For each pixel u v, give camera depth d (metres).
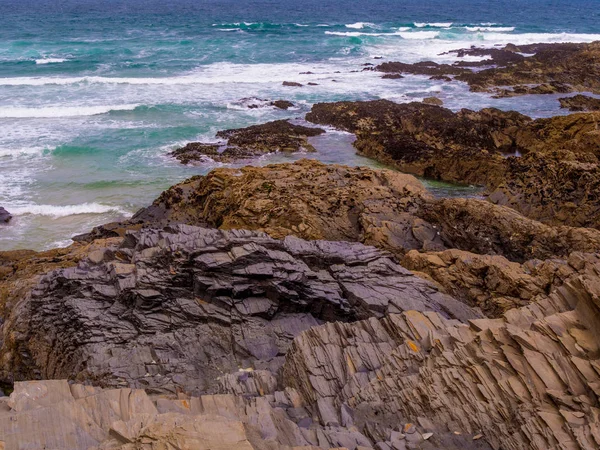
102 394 7.39
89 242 21.44
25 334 13.83
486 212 18.45
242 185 22.33
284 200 20.69
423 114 35.97
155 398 9.10
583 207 20.25
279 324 12.99
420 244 18.80
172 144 33.72
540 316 9.15
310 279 13.98
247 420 7.91
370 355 10.30
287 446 6.96
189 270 13.57
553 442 6.88
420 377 8.99
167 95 44.12
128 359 11.88
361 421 8.70
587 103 41.06
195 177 26.22
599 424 6.77
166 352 12.12
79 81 46.88
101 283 13.99
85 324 12.78
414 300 13.33
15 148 31.73
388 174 22.97
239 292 13.19
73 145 32.66
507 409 7.75
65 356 12.70
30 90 43.88
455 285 15.05
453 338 9.41
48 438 6.49
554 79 48.78
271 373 11.16
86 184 28.00
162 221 23.22
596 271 9.12
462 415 8.02
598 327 8.12
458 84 49.03
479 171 28.86
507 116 35.06
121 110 39.41
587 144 26.44
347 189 21.47
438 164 29.78
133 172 29.59
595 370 7.51
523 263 16.30
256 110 40.94
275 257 14.03
